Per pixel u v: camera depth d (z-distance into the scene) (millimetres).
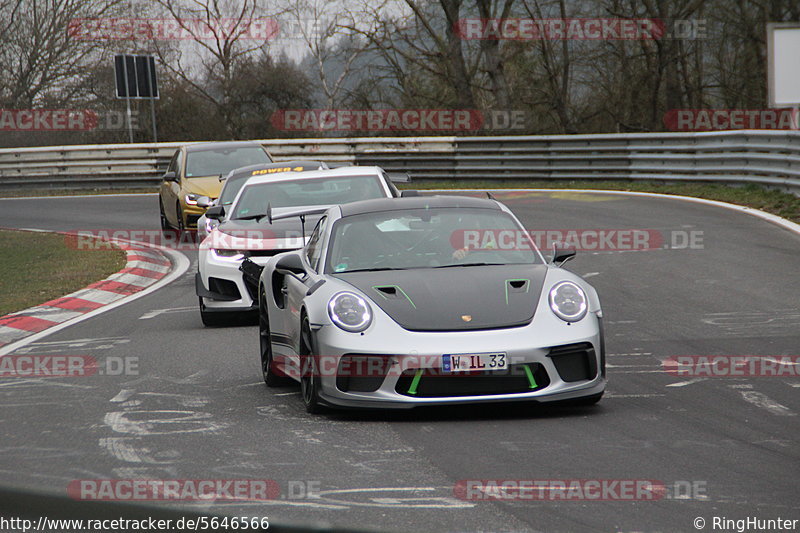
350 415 20047
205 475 15680
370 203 24406
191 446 17781
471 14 127812
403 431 18438
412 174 95188
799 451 16188
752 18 121938
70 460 17078
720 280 37094
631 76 131625
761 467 15297
